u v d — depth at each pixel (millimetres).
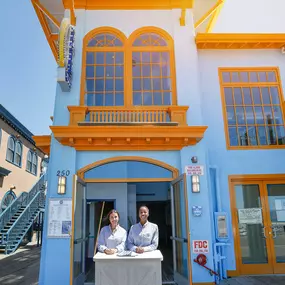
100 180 6727
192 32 7484
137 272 4016
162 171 6836
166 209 13578
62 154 6457
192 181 6426
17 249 13180
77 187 6125
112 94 7164
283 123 7598
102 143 6488
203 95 7609
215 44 7727
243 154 7305
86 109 6715
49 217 6094
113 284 3969
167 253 10945
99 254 4289
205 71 7770
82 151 6590
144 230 4867
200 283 5965
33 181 19328
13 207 14891
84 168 6500
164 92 7203
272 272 6770
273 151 7355
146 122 6445
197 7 8188
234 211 7016
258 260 6832
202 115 7426
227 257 6727
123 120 6848
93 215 10359
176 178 6430
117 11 7605
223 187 7102
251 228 6996
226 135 7414
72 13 7320
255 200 7164
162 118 6895
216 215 6672
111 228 4910
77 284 5957
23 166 17469
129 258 4039
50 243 5973
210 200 6699
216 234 6586
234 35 7539
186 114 6859
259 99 7750
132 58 7383
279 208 7137
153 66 7352
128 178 6773
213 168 7062
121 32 7469
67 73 6598
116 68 7309
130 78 7199
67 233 6020
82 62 7203
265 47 7922
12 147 15922
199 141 6664
